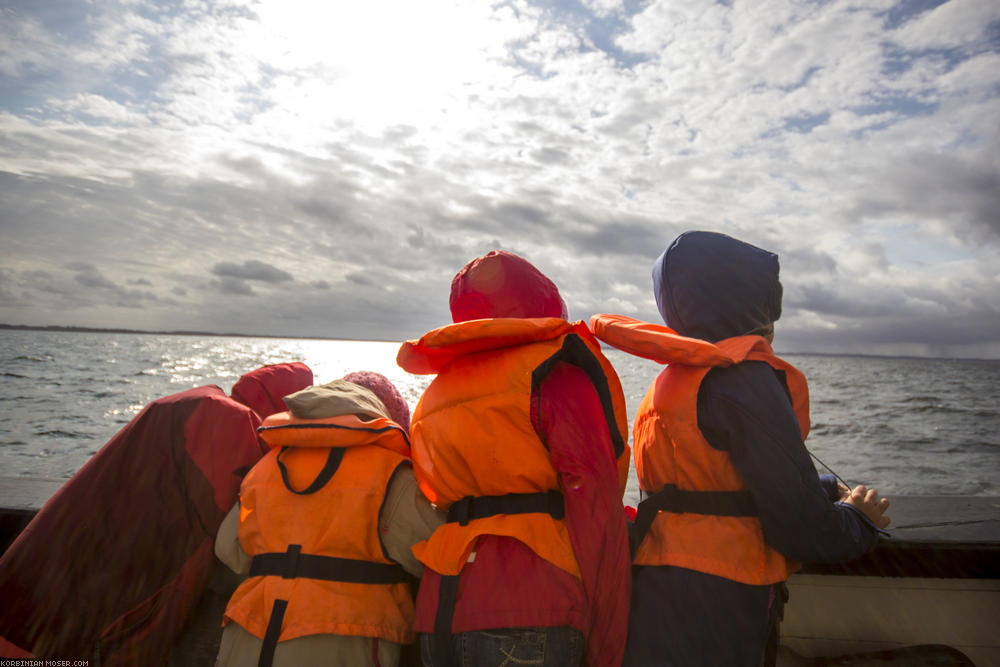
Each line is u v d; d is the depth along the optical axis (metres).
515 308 1.68
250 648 1.50
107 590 1.69
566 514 1.42
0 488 2.51
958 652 1.99
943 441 17.34
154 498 1.77
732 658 1.46
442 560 1.51
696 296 1.80
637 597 1.56
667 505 1.62
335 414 1.71
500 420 1.49
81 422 16.33
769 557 1.55
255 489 1.68
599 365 1.61
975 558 2.06
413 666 1.92
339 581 1.56
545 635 1.39
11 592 1.64
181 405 1.88
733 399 1.53
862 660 2.03
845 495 1.79
